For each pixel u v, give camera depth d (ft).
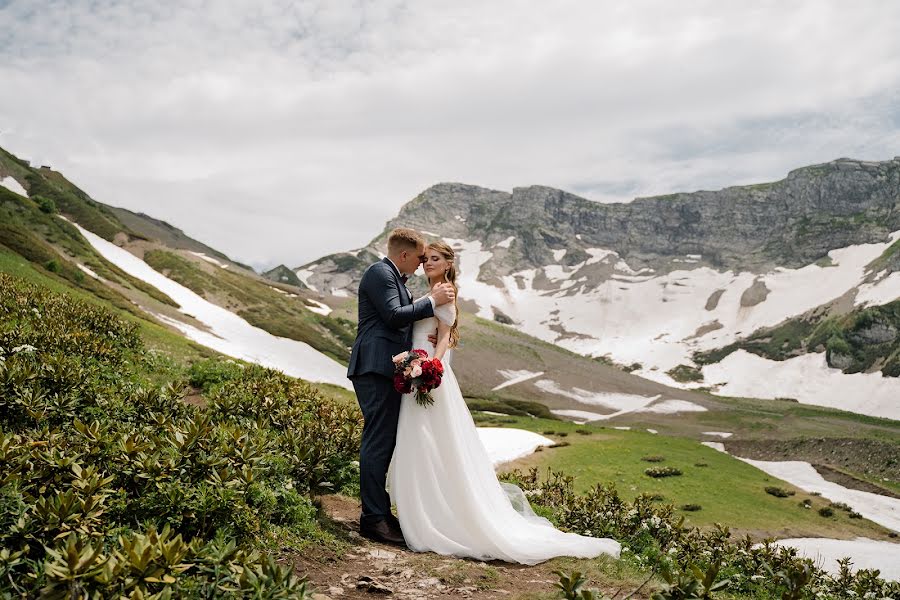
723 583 13.53
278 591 13.20
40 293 74.23
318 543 20.11
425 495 21.62
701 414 550.36
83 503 14.87
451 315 22.85
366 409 22.49
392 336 22.58
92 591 11.73
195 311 390.01
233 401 36.60
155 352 64.23
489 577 18.84
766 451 381.40
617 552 22.93
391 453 22.74
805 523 167.12
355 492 28.58
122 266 420.77
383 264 22.68
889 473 306.35
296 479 25.45
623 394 622.13
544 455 200.03
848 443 354.13
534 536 22.56
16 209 329.11
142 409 30.71
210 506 17.57
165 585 12.56
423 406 22.16
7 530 13.91
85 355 47.03
